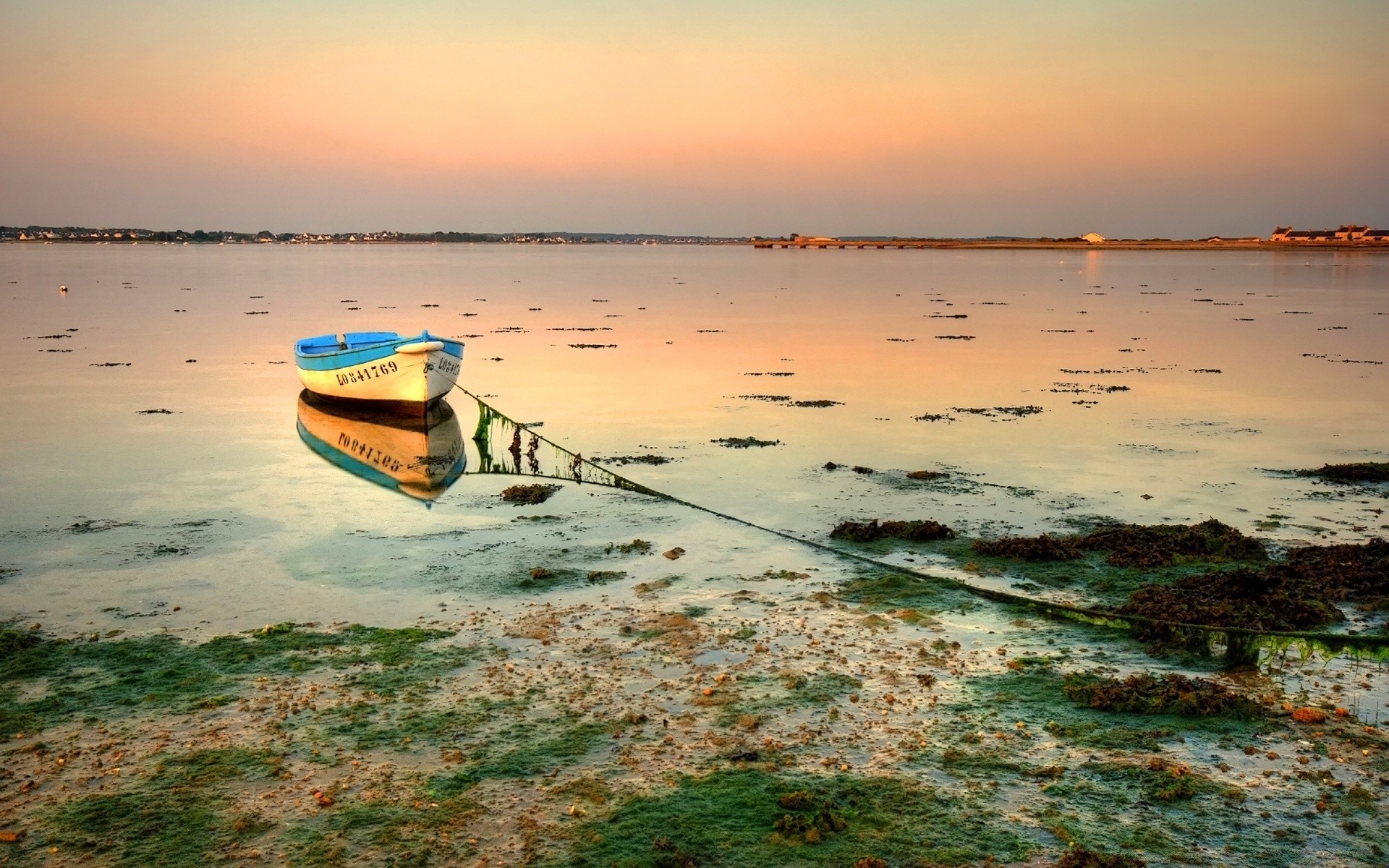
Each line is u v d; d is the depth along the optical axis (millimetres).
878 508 20672
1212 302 79625
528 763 10852
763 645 13891
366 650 13734
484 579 16625
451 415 31406
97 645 13898
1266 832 9648
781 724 11727
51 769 10703
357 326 60438
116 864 9148
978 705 12211
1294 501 20906
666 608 15258
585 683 12742
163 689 12539
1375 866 9156
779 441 27141
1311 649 13391
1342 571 16125
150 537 18891
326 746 11172
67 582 16453
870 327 60250
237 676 12930
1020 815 9938
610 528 19453
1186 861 9203
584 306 78750
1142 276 128500
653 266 176250
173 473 23922
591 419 30422
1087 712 12000
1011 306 77375
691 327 60656
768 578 16594
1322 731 11500
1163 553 17141
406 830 9672
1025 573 16688
